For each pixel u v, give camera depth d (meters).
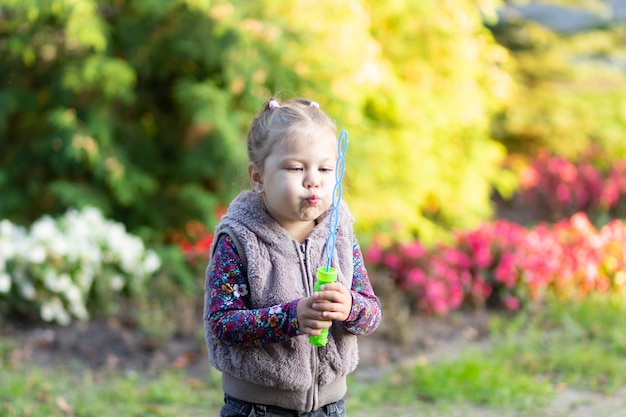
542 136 14.56
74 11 8.35
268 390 2.94
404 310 7.62
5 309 7.14
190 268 8.59
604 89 17.17
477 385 5.88
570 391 5.96
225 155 8.62
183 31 8.91
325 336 2.79
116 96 9.02
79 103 8.97
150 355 6.60
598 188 13.28
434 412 5.52
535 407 5.60
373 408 5.60
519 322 7.59
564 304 8.12
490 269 8.12
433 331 7.40
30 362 6.35
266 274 2.89
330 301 2.71
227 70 8.62
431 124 10.45
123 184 8.80
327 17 9.09
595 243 8.73
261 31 8.67
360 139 9.16
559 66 16.03
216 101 8.59
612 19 17.84
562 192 13.20
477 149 11.38
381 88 9.95
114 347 6.74
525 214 13.48
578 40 16.59
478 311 8.01
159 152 9.44
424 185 10.23
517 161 13.77
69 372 6.21
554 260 8.26
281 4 8.79
